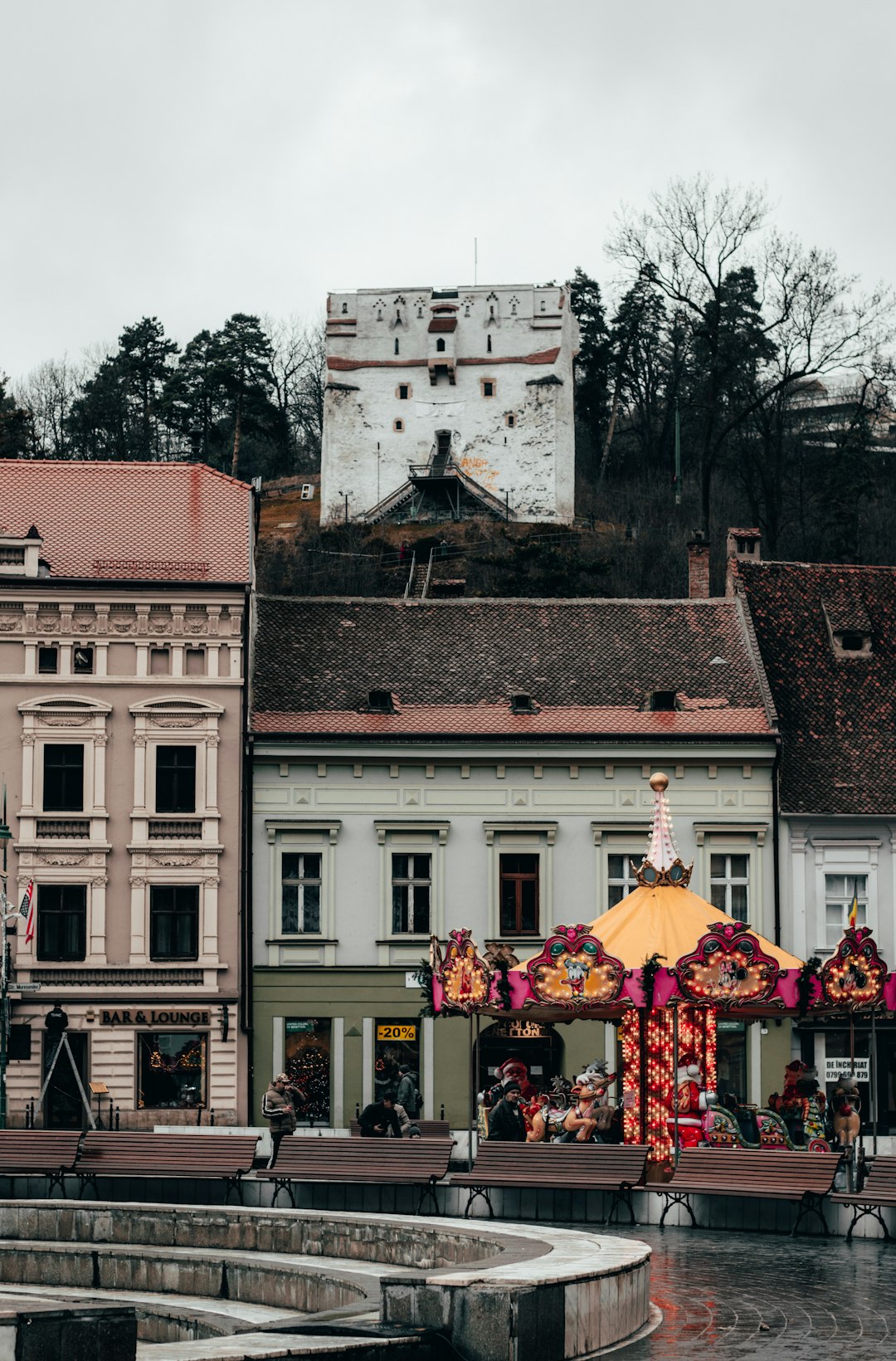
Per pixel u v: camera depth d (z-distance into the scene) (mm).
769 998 34438
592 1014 37156
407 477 134000
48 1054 56969
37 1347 15578
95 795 57750
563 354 134125
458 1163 39531
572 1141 36281
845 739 61531
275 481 145375
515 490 133125
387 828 58594
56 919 57500
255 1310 23859
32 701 57812
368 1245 26078
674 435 143250
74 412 155375
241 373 151500
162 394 152625
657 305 110812
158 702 58125
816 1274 25406
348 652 61781
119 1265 26172
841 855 59406
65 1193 33938
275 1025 57781
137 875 57531
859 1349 19719
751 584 66250
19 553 58344
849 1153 34531
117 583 58062
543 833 58875
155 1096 57281
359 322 135500
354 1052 57781
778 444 108688
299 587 117188
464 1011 37781
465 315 134500
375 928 58344
